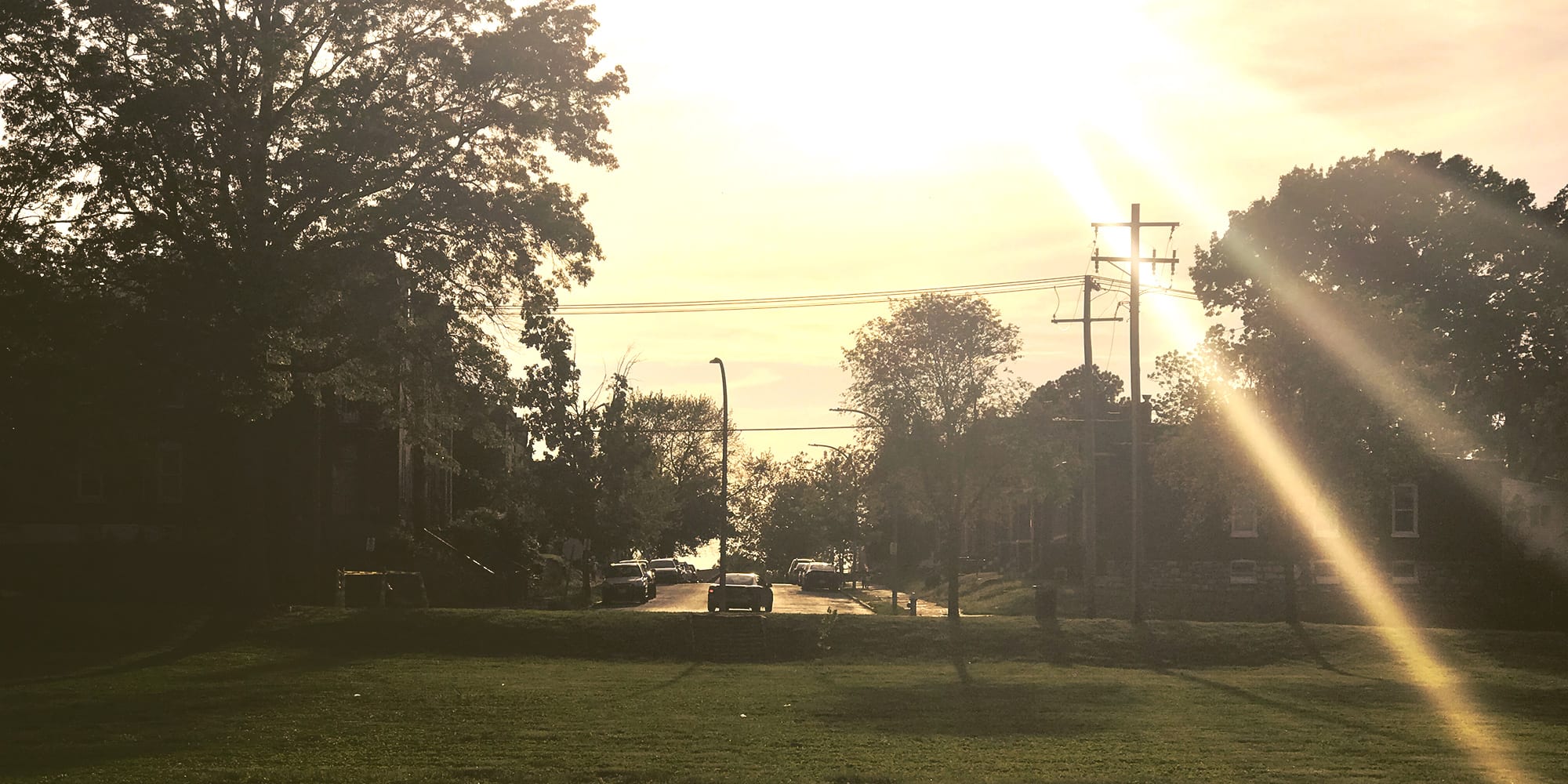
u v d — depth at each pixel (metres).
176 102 33.56
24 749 19.00
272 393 36.03
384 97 36.88
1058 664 37.44
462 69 36.69
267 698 25.94
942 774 16.86
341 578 47.75
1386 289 52.22
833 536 100.44
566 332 42.16
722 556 49.62
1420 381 41.38
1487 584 53.03
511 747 19.25
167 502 54.97
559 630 39.94
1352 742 20.31
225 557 50.75
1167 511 55.38
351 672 31.62
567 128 37.72
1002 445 44.34
